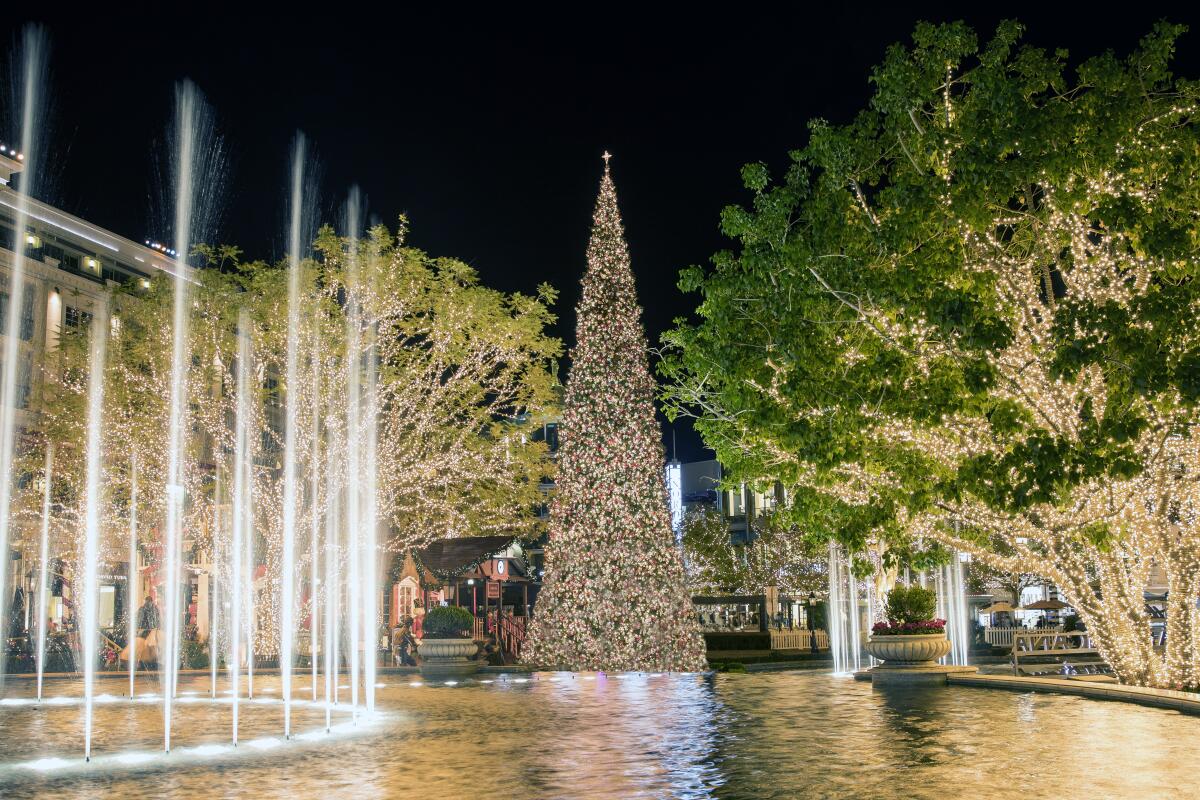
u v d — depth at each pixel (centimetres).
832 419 1805
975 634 4359
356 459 3562
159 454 3525
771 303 1872
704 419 2589
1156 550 1956
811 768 1066
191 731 1543
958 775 1009
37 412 4262
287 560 3472
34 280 4600
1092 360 1571
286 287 3553
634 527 3119
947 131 1788
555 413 3794
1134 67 1758
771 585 5772
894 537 2095
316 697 2186
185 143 4216
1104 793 908
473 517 3825
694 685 2412
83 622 3722
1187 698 1611
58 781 1070
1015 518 1986
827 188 1909
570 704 1908
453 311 3634
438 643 2834
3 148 4459
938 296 1672
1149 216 1652
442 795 941
